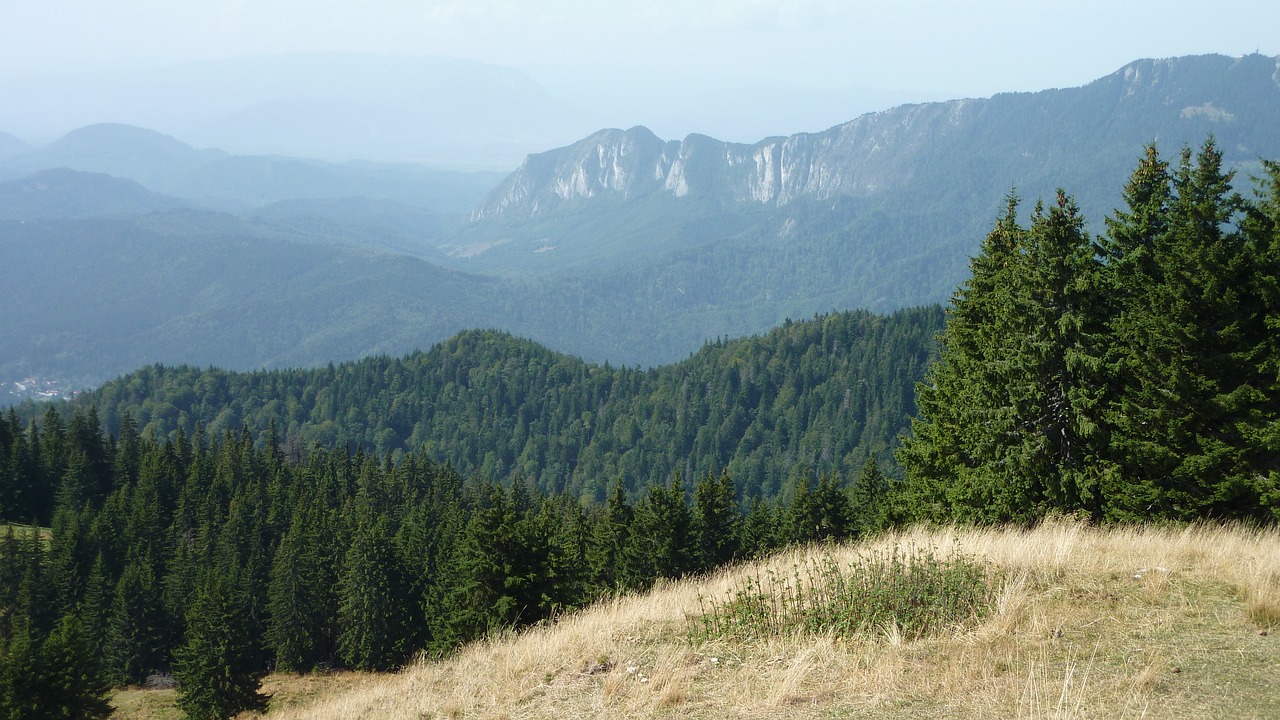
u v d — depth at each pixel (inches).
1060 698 302.4
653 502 1958.7
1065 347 866.1
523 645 501.4
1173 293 802.8
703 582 613.3
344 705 508.4
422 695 451.2
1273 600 392.2
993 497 915.4
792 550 693.3
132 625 2460.6
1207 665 337.4
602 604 591.5
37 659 1501.0
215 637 1868.8
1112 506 838.5
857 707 327.9
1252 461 797.9
